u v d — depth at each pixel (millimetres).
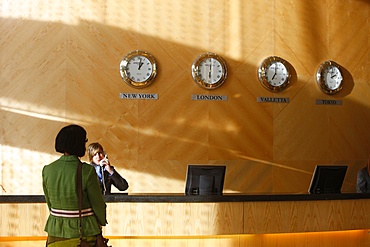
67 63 9305
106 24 9391
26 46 9258
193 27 9578
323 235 6969
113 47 9383
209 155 9531
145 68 9352
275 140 9727
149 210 6562
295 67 9844
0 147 9172
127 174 9359
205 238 6746
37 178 9195
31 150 9203
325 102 9930
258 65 9719
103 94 9336
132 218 6547
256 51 9734
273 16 9797
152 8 9492
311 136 9859
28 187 9188
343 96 10008
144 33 9453
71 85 9297
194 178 7332
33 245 6695
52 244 4609
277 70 9688
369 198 6977
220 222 6602
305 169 9812
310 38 9914
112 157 9336
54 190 4594
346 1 10062
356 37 10070
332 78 9898
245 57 9695
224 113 9586
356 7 10102
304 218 6742
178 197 6574
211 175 7332
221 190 7371
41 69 9258
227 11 9672
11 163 9180
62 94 9273
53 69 9281
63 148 4668
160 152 9422
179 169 9445
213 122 9555
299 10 9891
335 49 10000
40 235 6480
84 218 4602
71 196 4562
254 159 9641
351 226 6891
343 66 10023
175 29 9531
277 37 9797
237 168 9594
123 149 9352
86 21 9352
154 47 9477
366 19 10094
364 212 6949
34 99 9234
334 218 6832
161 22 9508
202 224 6590
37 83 9250
